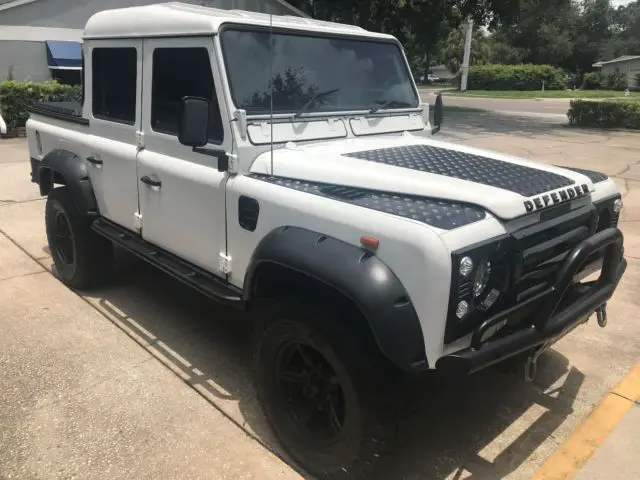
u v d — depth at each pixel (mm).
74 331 4297
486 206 2592
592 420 3367
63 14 16000
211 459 2979
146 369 3803
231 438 3148
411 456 3053
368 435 2557
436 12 18109
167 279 5312
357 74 3801
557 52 65188
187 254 3629
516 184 2871
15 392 3512
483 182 2857
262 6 16281
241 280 3244
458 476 2922
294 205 2824
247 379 3717
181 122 2947
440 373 2414
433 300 2344
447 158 3342
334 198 2766
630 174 10422
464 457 3061
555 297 2607
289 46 3465
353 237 2561
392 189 2824
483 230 2484
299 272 2719
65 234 4988
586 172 3525
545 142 14742
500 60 67938
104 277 4953
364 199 2748
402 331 2350
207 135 3057
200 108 2967
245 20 3316
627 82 53938
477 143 14383
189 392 3559
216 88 3211
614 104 18234
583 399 3584
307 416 2898
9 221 7031
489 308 2539
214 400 3484
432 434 3238
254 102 3250
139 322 4461
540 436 3240
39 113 5312
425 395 3549
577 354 4121
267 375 2986
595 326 4535
